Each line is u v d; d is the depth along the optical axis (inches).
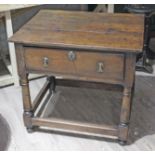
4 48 105.8
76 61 61.6
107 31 64.6
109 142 71.7
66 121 70.6
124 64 59.5
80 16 72.8
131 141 72.1
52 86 87.4
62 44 59.4
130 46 57.7
